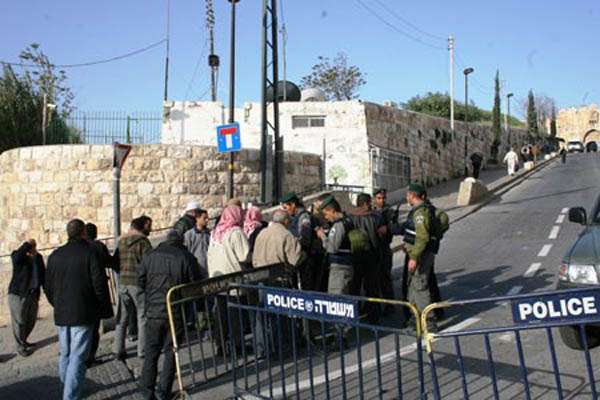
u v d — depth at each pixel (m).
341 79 46.59
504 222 18.59
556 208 21.27
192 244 8.55
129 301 7.66
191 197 17.86
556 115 104.44
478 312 8.61
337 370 6.45
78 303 6.02
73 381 5.97
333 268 7.50
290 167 20.22
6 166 18.72
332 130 24.31
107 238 16.23
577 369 6.04
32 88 26.34
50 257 6.20
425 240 7.32
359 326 4.65
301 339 7.14
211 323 6.75
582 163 45.22
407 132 28.94
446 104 59.97
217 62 24.69
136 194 17.58
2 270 12.25
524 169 39.88
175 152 17.83
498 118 47.75
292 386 6.06
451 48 35.69
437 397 4.21
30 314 9.34
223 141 15.36
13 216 18.34
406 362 6.57
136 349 8.17
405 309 7.75
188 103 24.11
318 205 8.99
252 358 7.12
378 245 8.00
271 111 24.27
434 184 31.66
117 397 6.36
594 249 6.26
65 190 17.70
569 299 3.78
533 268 11.58
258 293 6.54
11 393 6.81
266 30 18.42
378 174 24.47
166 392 6.04
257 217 8.36
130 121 19.89
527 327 3.94
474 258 13.05
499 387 5.64
